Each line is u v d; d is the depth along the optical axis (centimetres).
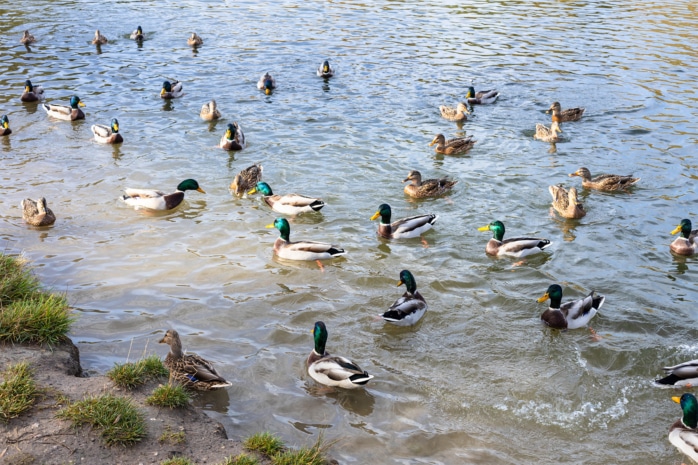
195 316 1423
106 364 1246
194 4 4519
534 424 1153
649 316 1478
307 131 2523
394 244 1784
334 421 1138
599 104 2820
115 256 1664
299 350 1329
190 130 2536
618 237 1833
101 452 959
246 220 1902
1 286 1326
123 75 3127
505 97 2916
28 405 1027
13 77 3059
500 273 1648
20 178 2098
